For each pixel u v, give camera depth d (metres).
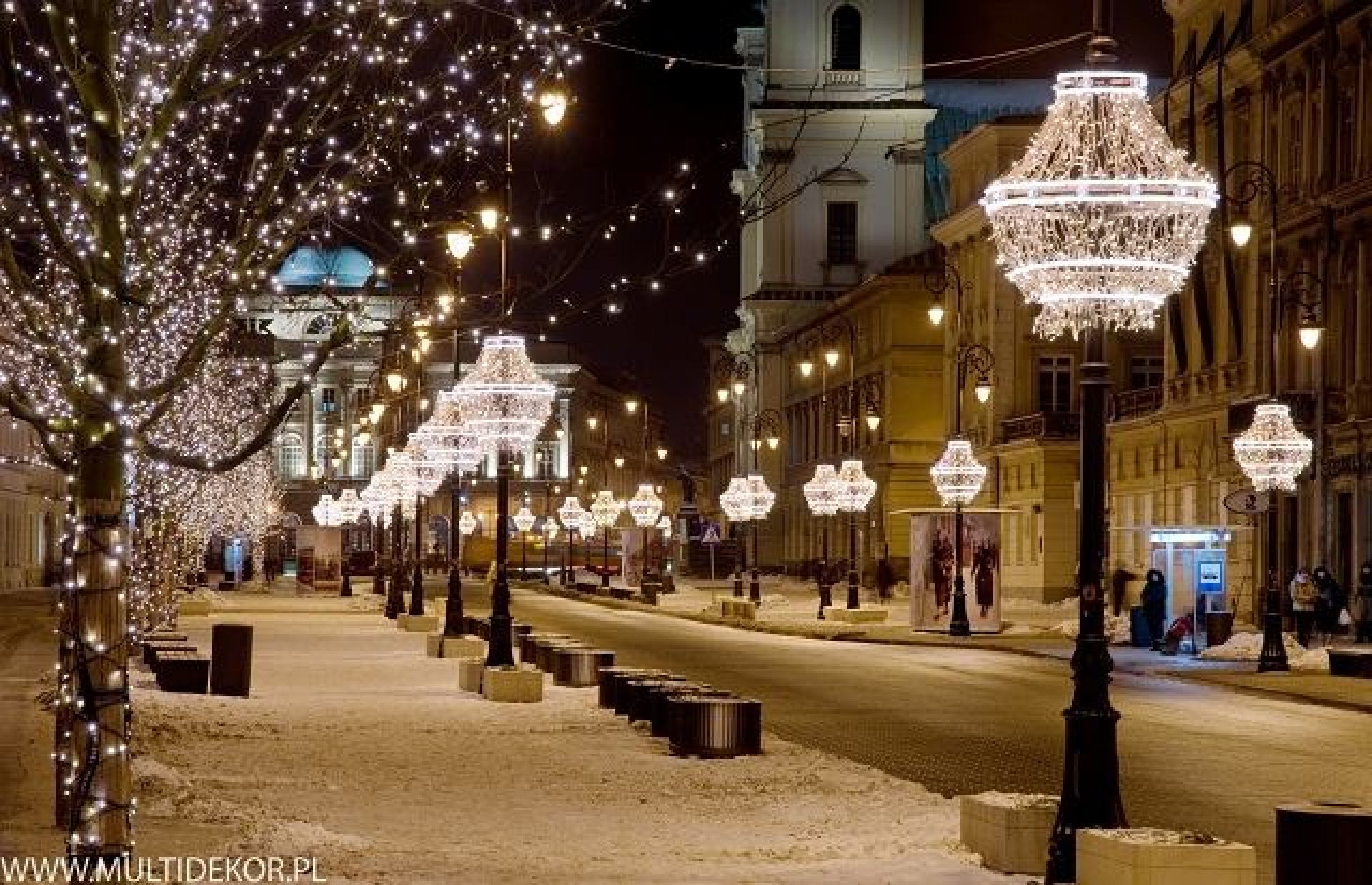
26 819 19.52
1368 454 61.25
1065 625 63.84
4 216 16.39
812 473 142.25
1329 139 65.75
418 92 17.95
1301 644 54.69
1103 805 15.91
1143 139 15.47
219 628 36.31
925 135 147.12
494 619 38.53
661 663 50.19
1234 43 74.38
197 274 22.47
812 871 17.41
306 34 16.58
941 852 18.45
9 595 103.12
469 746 28.36
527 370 38.91
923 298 119.44
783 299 146.88
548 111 20.36
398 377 72.38
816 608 90.19
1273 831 20.84
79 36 15.69
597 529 169.50
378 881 16.52
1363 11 62.75
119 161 15.20
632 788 23.80
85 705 15.11
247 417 79.44
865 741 30.39
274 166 16.83
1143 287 15.69
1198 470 75.62
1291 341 68.38
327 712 33.22
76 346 17.58
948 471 64.25
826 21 145.25
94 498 15.17
